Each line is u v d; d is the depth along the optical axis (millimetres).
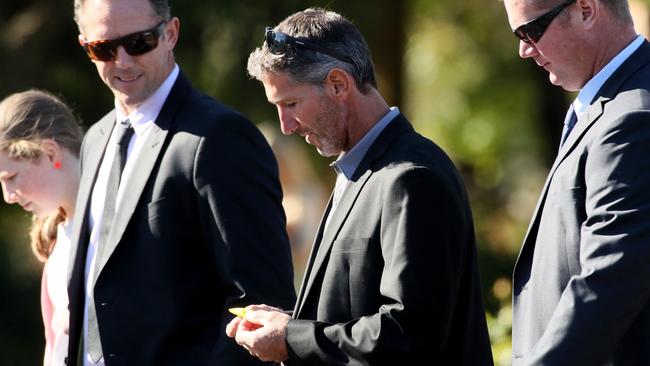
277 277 10938
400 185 9164
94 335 11328
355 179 9602
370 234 9328
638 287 8305
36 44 28125
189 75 27125
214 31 26719
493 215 38312
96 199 11797
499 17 41281
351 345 9141
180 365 10906
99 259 11289
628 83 8930
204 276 11109
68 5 28250
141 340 11047
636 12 21922
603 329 8266
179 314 10961
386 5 29984
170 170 11102
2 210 28719
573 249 8820
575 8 9062
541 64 9484
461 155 47812
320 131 9633
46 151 12430
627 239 8328
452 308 9227
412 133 9664
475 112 46625
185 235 11047
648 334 8664
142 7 11375
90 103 27906
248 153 11109
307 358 9367
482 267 26000
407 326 8977
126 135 11586
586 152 8867
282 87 9562
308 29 9531
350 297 9406
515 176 45000
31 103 12508
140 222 11125
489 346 9750
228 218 10836
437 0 41281
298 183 23000
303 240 22438
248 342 9727
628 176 8477
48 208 12586
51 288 12695
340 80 9508
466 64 44344
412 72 44438
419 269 9016
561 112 36281
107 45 11336
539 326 9047
